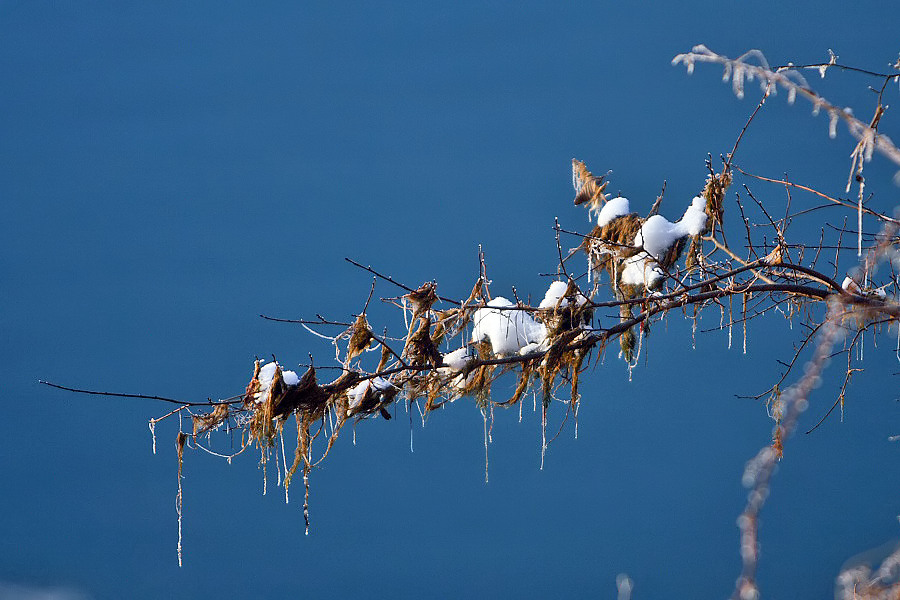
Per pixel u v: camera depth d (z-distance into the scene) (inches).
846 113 314.2
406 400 434.3
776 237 447.8
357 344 425.7
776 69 347.3
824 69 352.2
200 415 409.4
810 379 215.9
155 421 407.8
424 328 421.7
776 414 437.1
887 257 321.4
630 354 461.4
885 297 396.5
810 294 425.7
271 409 400.5
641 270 456.1
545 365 427.8
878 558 240.5
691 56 340.8
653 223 449.7
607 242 436.5
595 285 468.4
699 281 454.6
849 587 236.7
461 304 446.9
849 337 427.2
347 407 425.1
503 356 438.6
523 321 440.1
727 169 455.2
